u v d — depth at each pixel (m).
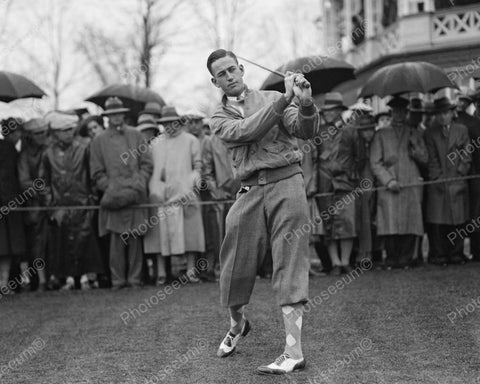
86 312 7.07
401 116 9.20
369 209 9.18
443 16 16.44
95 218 8.93
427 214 9.26
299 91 4.48
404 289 7.32
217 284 8.65
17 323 6.69
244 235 4.88
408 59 16.62
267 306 6.85
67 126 8.87
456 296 6.77
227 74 4.88
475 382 4.23
